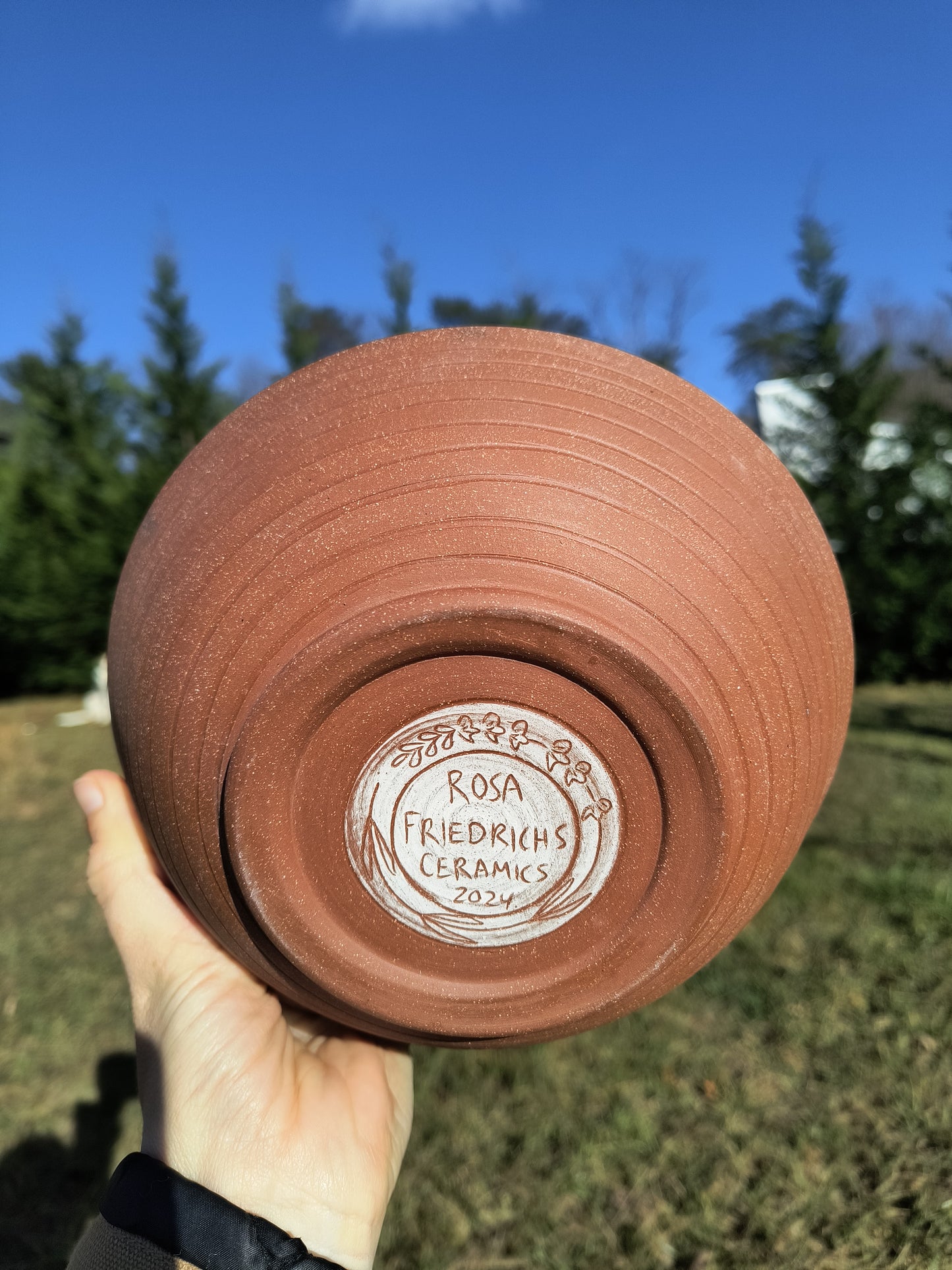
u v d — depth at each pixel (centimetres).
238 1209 25
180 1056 29
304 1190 28
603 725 26
